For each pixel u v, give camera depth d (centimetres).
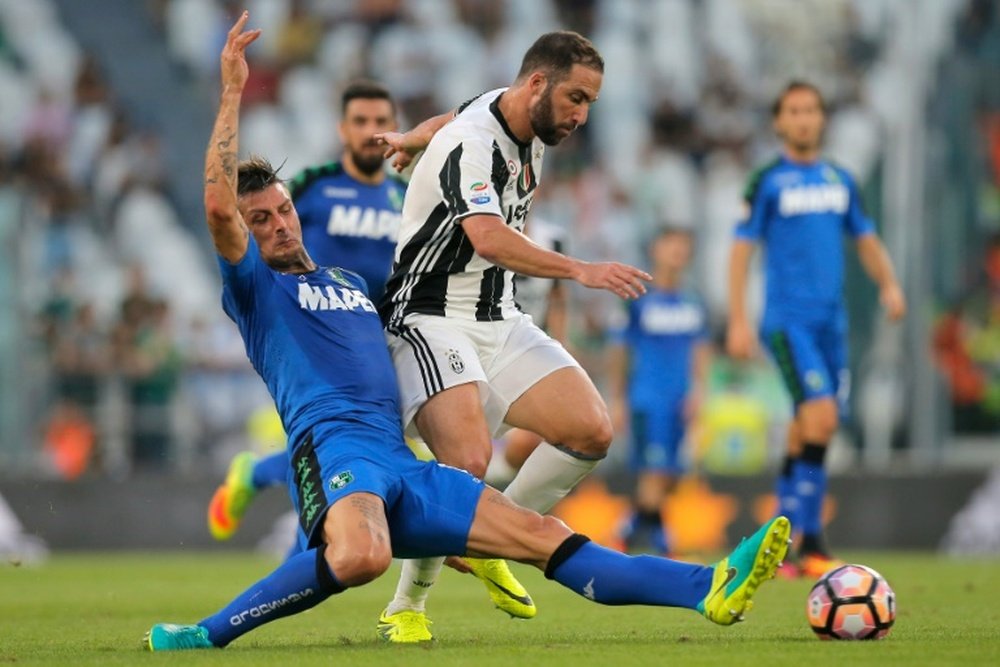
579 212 6300
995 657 1592
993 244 5312
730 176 6606
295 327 1886
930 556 4512
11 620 2488
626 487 4769
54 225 6294
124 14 7325
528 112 1955
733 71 7006
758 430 5394
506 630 2116
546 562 1739
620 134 6825
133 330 5150
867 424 5084
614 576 1714
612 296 5653
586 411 1998
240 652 1738
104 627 2336
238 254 1869
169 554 4862
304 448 1822
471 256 2025
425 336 2003
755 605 2525
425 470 1791
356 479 1741
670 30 7125
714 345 5881
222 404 5372
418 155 2102
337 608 2670
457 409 1958
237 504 3209
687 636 1923
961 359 5175
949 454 5028
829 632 1798
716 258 6344
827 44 7031
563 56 1923
